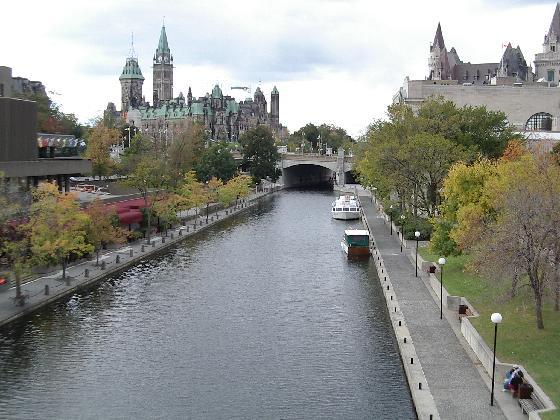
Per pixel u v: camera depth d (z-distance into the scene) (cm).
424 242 9719
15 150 9100
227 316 6197
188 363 4912
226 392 4359
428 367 4334
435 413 3591
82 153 15400
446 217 7019
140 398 4266
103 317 6119
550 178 5231
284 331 5706
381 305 6556
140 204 11181
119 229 8838
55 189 7156
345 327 5800
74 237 7331
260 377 4622
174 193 12062
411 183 10350
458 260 7550
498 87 16925
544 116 16900
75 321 5972
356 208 14150
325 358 4981
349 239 9300
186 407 4134
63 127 17462
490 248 4681
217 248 10194
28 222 6819
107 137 15525
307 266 8688
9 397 4266
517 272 4488
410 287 6794
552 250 4959
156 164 11350
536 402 3516
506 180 5769
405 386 4397
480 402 3734
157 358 5016
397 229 11150
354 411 4031
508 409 3625
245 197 18512
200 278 7888
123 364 4884
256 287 7419
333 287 7400
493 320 3759
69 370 4753
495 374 4047
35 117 9675
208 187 16188
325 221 13900
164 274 8106
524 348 4306
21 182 9156
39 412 4047
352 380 4522
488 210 6378
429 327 5281
